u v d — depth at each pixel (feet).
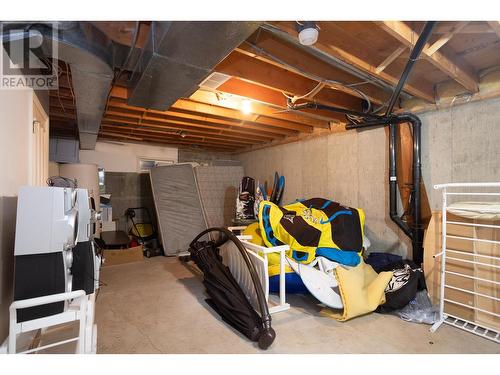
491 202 7.59
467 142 8.67
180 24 4.43
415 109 9.80
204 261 9.46
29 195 4.13
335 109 9.56
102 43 5.21
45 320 3.90
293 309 8.57
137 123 13.16
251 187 16.21
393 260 10.12
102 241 13.87
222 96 10.37
